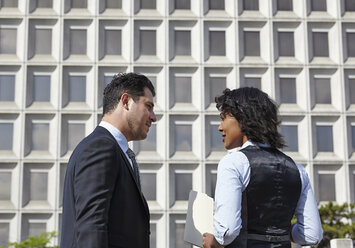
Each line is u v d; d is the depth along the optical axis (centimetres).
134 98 227
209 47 2048
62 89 1981
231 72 2031
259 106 230
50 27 2041
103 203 190
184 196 1927
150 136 1970
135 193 211
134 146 1950
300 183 227
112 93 228
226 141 238
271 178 219
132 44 2019
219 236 212
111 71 2017
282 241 217
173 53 2033
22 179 1909
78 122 1977
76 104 1984
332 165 2003
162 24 2044
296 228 236
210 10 2073
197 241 238
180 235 1891
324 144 2023
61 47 2008
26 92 1972
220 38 2059
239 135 235
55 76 1998
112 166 200
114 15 2039
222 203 212
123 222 203
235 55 2028
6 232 1873
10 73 1991
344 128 2017
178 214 1898
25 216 1891
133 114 225
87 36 2044
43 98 1986
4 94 1973
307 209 231
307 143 2000
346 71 2064
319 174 2002
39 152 1942
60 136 1948
